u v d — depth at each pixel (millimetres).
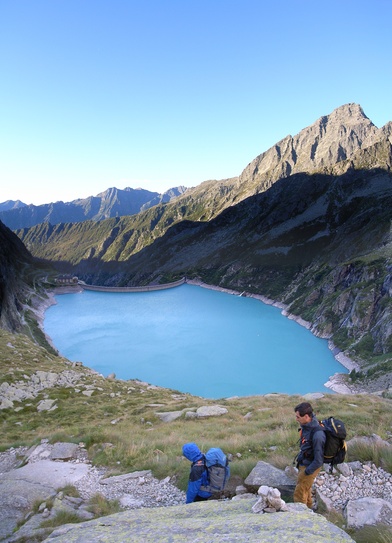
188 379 105875
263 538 4148
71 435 20922
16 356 41438
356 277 171750
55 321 170750
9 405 30719
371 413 22203
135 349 131750
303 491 7555
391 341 115188
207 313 195125
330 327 152375
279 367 116188
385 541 6156
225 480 7367
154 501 10914
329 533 4227
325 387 100312
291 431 15938
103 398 34750
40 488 12328
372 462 10477
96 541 4824
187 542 4348
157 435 20812
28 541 8453
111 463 15594
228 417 26734
